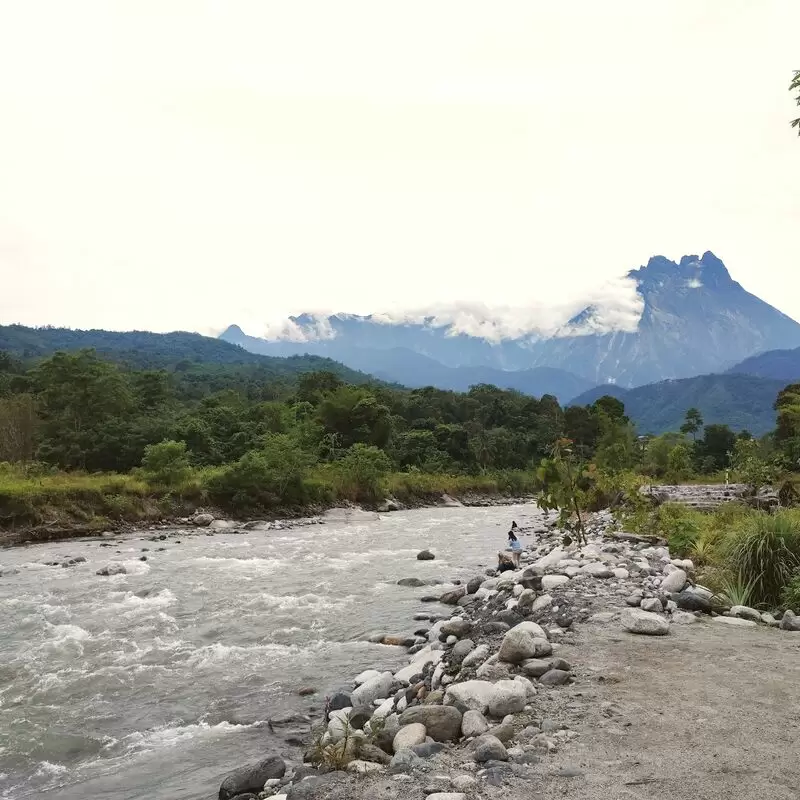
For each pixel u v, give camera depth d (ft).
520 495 257.14
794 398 126.62
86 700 27.14
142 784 19.65
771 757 13.85
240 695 27.55
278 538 90.12
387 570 60.59
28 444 134.82
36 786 19.93
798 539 32.07
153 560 67.05
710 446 259.39
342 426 224.33
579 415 322.96
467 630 30.66
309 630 38.22
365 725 19.62
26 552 74.90
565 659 21.88
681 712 16.70
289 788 15.08
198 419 170.81
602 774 13.29
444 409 366.43
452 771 14.07
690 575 35.83
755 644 23.40
